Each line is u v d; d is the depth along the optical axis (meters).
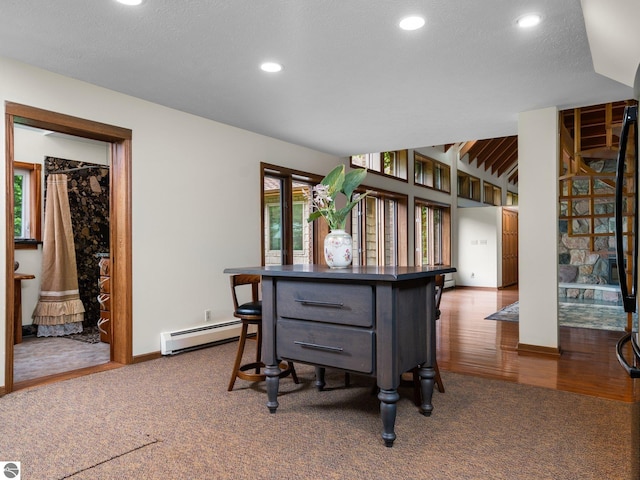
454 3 2.17
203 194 4.24
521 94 3.57
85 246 5.33
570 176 4.87
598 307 7.02
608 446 2.09
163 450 2.05
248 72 3.09
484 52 2.74
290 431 2.27
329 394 2.86
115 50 2.73
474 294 9.25
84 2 2.17
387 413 2.08
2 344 2.83
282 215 5.39
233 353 3.96
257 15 2.30
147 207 3.75
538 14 2.27
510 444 2.11
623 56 2.40
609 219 7.96
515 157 13.57
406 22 2.37
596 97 3.64
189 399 2.75
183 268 4.05
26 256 4.82
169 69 3.04
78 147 5.32
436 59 2.85
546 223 3.98
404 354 2.22
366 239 7.55
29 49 2.72
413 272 2.21
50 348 4.26
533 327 4.04
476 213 10.59
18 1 2.15
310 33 2.50
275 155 5.10
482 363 3.69
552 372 3.40
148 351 3.74
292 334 2.44
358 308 2.20
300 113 4.10
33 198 4.93
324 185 2.80
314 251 6.04
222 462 1.93
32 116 2.99
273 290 2.53
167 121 3.92
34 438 2.17
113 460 1.95
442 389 2.91
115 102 3.51
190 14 2.29
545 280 3.98
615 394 2.87
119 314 3.63
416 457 1.98
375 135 4.95
